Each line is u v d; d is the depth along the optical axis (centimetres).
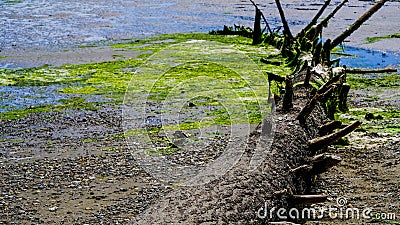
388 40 1977
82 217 644
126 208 667
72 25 2366
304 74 956
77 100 1205
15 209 668
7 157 852
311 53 1305
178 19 2573
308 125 661
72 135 965
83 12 2812
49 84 1357
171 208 439
